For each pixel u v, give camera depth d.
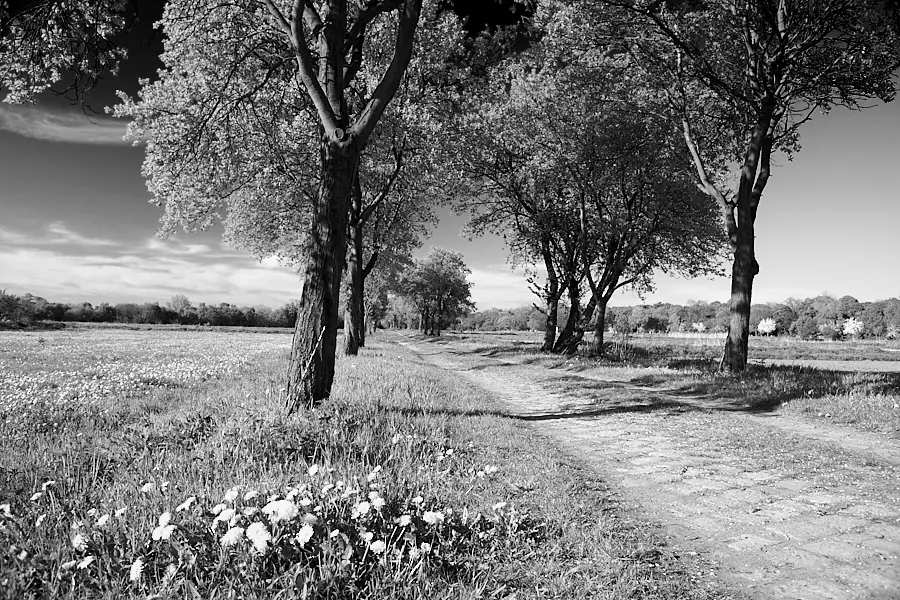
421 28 19.03
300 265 31.53
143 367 18.34
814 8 15.30
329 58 9.49
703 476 6.56
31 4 8.98
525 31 19.97
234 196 22.94
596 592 3.37
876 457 7.39
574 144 23.45
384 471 5.00
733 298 17.77
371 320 92.25
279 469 4.84
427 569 3.19
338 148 8.99
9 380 13.21
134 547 3.03
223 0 12.84
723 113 19.48
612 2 17.09
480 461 6.26
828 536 4.65
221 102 13.62
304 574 2.81
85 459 5.54
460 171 26.94
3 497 4.15
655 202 23.98
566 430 9.61
